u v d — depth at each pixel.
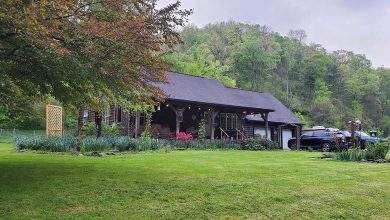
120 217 5.16
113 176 7.56
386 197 6.89
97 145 13.83
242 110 26.08
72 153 12.98
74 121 27.92
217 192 6.43
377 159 12.64
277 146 23.61
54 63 6.39
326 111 56.88
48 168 8.58
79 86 7.66
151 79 7.81
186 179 7.36
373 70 86.88
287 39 90.19
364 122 63.53
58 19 6.30
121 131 21.52
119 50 6.64
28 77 7.40
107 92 8.25
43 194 6.09
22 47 6.27
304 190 6.85
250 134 30.17
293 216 5.60
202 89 25.72
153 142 16.09
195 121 25.92
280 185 7.13
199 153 14.27
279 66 76.38
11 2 5.71
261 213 5.60
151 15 7.35
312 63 75.25
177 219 5.19
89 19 6.60
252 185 7.00
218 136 27.11
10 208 5.38
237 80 63.25
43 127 35.38
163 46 7.96
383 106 74.50
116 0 6.80
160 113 24.06
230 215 5.44
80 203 5.69
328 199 6.42
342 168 9.86
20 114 10.31
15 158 10.95
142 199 5.95
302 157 13.73
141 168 8.77
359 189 7.21
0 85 6.93
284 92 70.19
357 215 5.86
